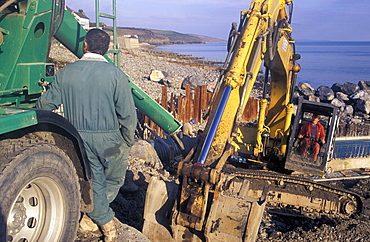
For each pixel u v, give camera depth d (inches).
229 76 201.0
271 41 228.1
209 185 155.6
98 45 125.9
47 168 101.0
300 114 303.7
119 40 3031.5
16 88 127.6
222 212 158.6
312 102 299.0
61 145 115.1
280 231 272.8
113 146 127.5
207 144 170.9
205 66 1742.1
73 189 113.9
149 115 214.5
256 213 156.5
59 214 108.8
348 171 385.7
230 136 201.6
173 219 160.9
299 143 302.7
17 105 134.8
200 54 5831.7
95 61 124.9
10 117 89.3
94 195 127.4
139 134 536.7
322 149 293.9
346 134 567.8
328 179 354.0
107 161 128.6
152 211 173.9
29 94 133.0
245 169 300.7
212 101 216.1
